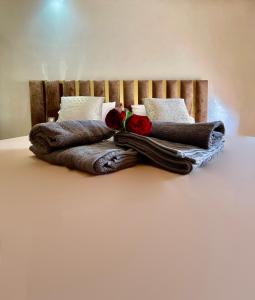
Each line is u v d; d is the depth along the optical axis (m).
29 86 3.52
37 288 0.37
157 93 3.38
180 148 0.89
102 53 3.49
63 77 3.59
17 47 3.60
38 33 3.54
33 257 0.43
